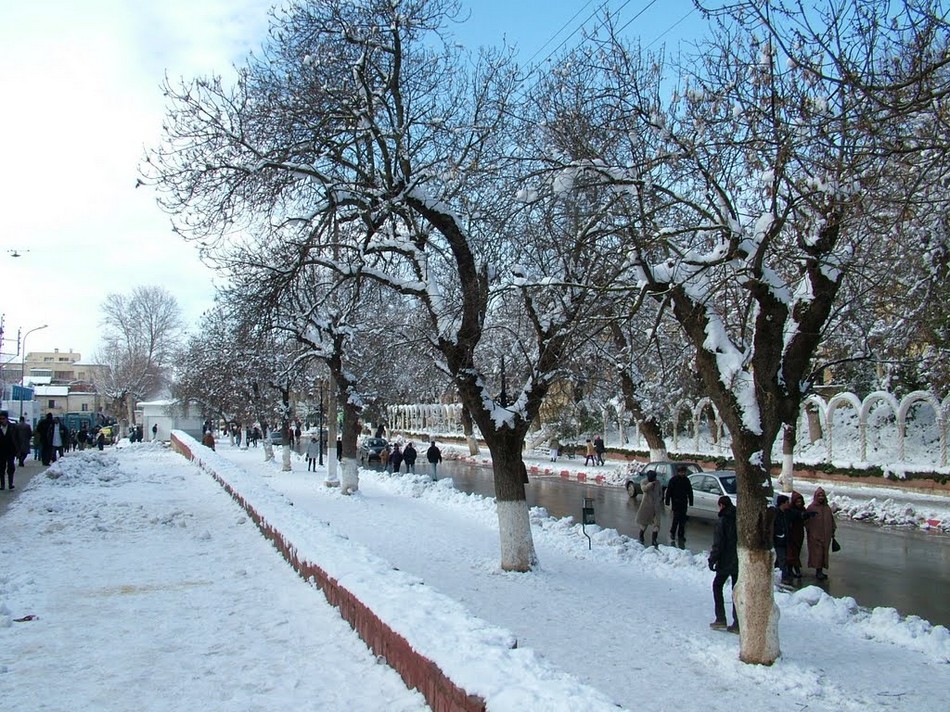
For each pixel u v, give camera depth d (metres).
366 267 13.11
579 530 16.80
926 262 9.08
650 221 10.03
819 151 7.61
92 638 6.92
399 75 13.62
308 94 12.99
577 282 11.83
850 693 7.30
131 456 40.75
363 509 20.73
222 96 12.80
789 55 6.65
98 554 11.35
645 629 9.31
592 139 10.92
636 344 17.44
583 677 7.54
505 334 16.89
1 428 19.69
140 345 83.00
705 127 8.92
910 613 11.38
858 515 21.81
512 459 12.62
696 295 9.11
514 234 12.52
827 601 10.52
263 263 14.64
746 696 7.16
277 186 12.86
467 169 12.73
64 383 121.06
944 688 7.49
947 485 25.38
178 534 13.55
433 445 32.97
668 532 19.84
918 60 6.25
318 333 24.36
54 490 20.61
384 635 6.05
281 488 26.23
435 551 14.30
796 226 8.48
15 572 9.78
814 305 8.47
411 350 21.69
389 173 13.33
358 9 13.49
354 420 23.91
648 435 30.48
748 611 8.11
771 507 8.23
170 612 7.90
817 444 35.03
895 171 6.95
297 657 6.36
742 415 8.40
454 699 4.53
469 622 5.57
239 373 35.09
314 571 8.86
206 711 5.16
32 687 5.62
